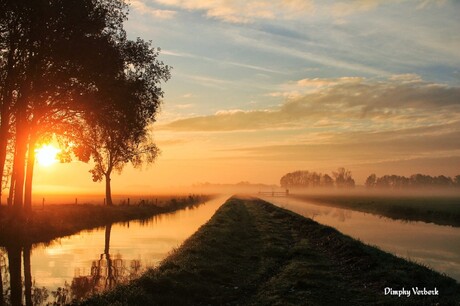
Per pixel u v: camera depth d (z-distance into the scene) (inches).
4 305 515.2
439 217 2038.6
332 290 550.0
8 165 1520.7
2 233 1058.7
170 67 1425.9
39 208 1692.9
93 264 776.9
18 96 1214.9
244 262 767.1
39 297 550.6
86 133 1731.1
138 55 1349.7
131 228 1475.1
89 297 525.3
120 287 529.3
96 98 1251.2
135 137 1555.1
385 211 2576.3
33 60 1147.3
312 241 1026.7
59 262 793.6
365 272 651.5
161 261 786.8
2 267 742.5
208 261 717.9
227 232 1104.8
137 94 1378.0
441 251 991.6
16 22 1106.1
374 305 488.7
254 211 2192.4
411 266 675.4
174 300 498.9
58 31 1141.1
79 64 1178.0
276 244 958.4
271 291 550.3
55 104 1282.0
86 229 1413.6
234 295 549.0
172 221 1811.0
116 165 2379.4
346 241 885.8
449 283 584.7
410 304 484.7
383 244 1106.1
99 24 1202.0
